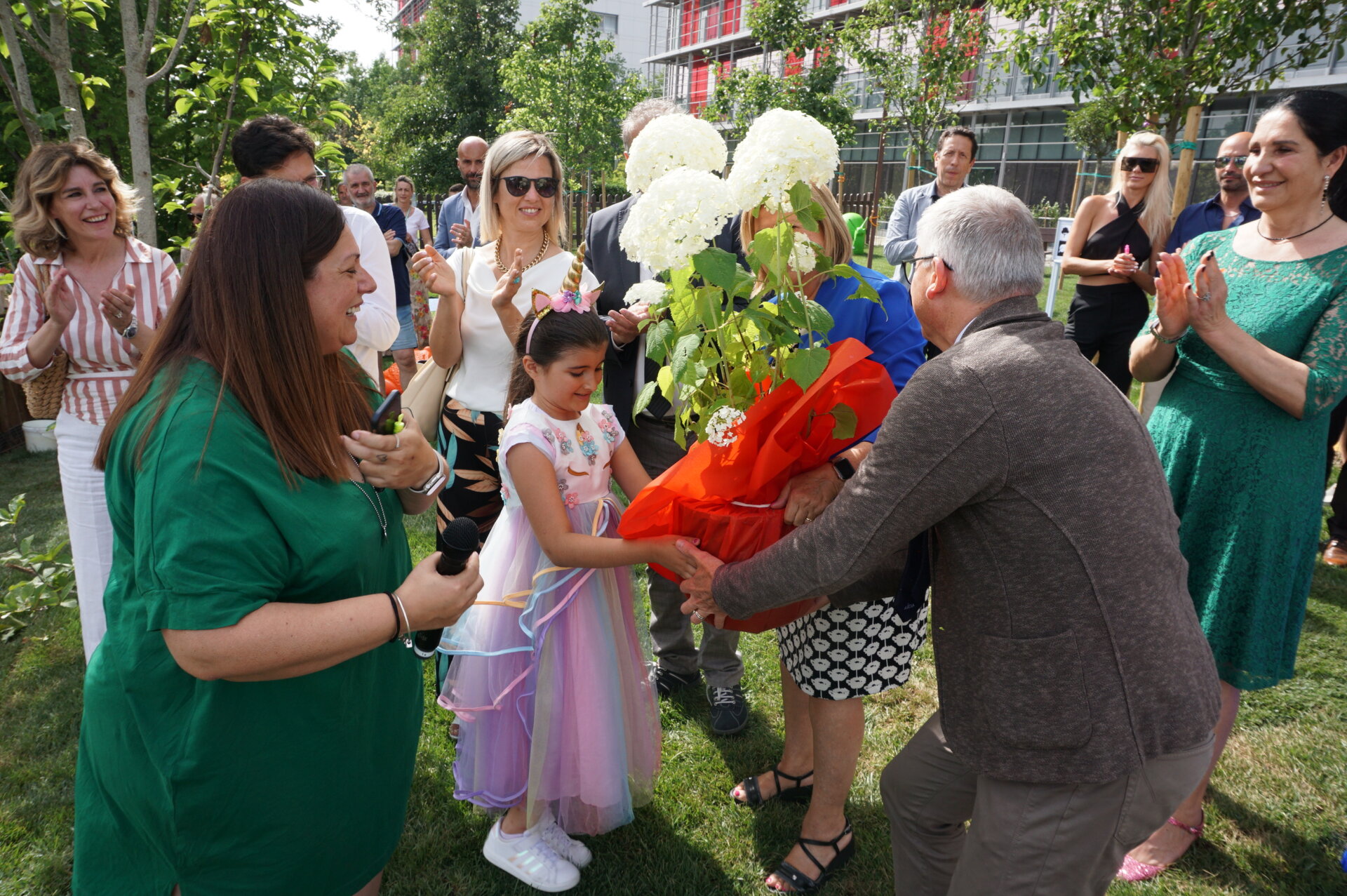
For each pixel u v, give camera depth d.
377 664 1.58
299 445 1.37
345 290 1.42
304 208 1.36
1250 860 2.39
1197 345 2.39
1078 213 4.77
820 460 1.91
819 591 1.66
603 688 2.20
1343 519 4.23
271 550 1.30
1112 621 1.48
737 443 1.68
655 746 2.43
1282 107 2.23
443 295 2.82
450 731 2.50
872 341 2.21
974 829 1.67
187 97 4.74
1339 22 6.67
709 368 1.81
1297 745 2.86
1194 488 2.39
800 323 1.76
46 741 2.91
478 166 6.49
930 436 1.48
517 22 29.77
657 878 2.35
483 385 2.93
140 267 2.80
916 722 3.06
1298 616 2.36
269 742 1.39
